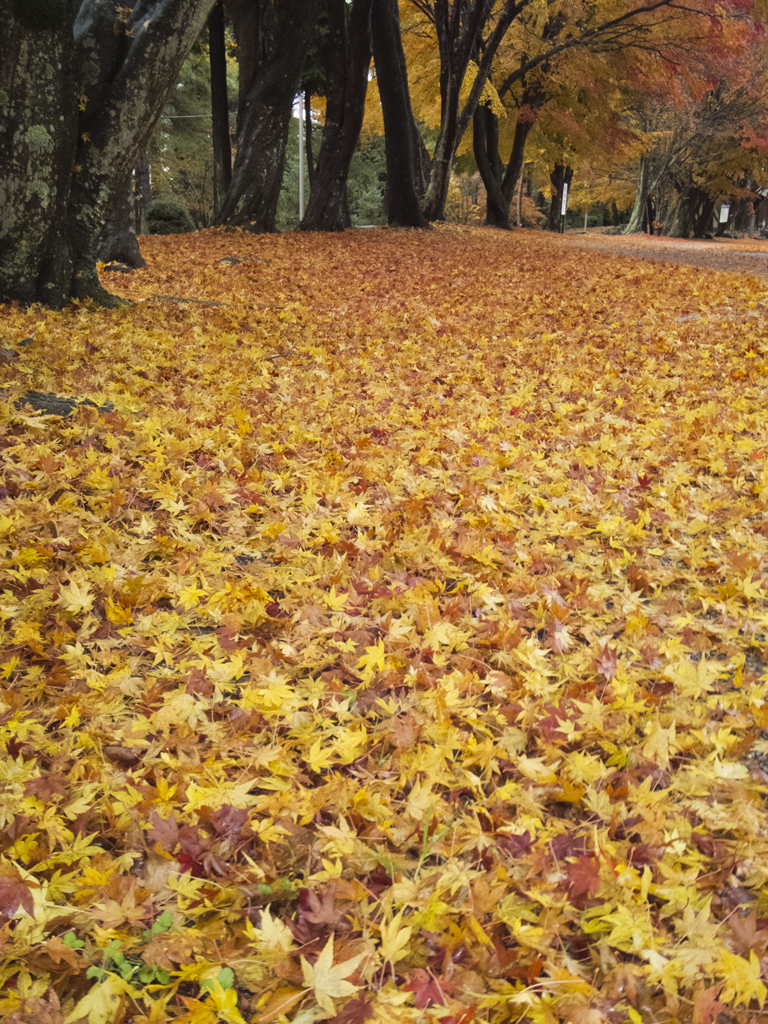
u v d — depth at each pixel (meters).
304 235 19.17
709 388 5.97
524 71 27.08
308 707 2.20
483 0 22.12
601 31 24.78
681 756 2.02
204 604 2.75
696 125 36.47
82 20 7.10
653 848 1.69
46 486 3.48
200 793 1.77
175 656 2.46
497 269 14.09
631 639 2.59
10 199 6.62
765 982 1.40
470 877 1.58
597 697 2.27
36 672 2.27
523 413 5.30
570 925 1.53
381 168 49.66
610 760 1.98
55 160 6.77
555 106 31.08
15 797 1.75
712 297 10.46
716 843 1.72
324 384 5.80
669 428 4.98
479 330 8.25
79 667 2.32
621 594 2.90
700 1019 1.31
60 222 7.15
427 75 30.27
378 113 32.75
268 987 1.39
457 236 22.03
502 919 1.49
